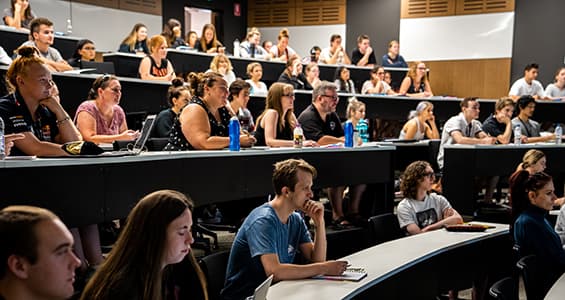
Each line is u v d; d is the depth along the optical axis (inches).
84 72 204.8
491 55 370.3
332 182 163.0
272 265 89.0
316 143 164.9
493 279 129.6
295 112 273.1
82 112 148.3
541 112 309.7
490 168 203.3
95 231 108.0
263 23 430.0
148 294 61.6
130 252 62.4
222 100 142.4
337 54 347.6
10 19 246.8
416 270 106.2
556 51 353.7
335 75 319.0
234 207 164.7
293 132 165.8
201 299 76.8
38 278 44.7
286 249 96.8
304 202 97.4
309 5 418.0
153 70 235.1
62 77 191.6
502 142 221.3
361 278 91.5
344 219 180.5
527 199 123.3
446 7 380.5
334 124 181.9
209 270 90.4
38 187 89.6
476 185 219.6
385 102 299.3
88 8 338.0
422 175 142.3
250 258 91.7
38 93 100.2
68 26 307.0
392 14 396.2
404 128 255.3
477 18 372.5
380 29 400.2
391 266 100.0
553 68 355.3
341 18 410.3
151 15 370.9
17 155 98.2
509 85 366.0
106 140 144.0
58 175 92.7
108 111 153.6
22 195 87.3
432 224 140.9
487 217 203.3
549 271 112.9
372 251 112.2
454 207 205.6
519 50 362.9
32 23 208.5
